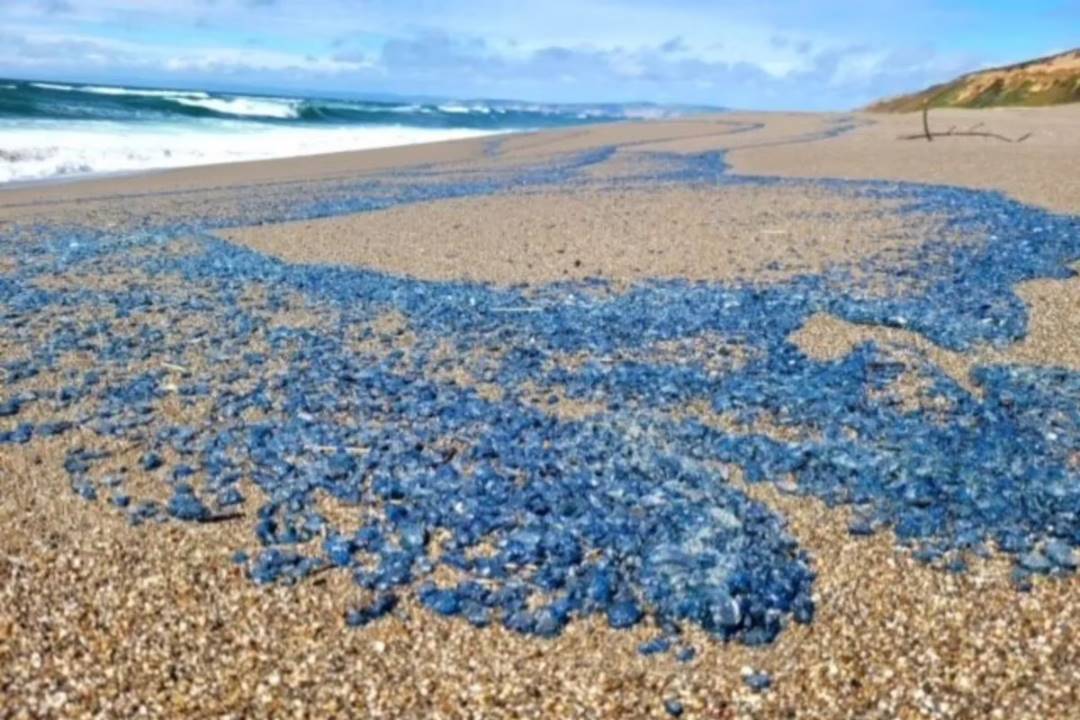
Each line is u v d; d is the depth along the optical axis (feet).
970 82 246.47
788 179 62.95
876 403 22.39
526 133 138.62
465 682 13.02
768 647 13.65
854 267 34.94
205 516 17.25
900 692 12.70
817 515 17.16
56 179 72.79
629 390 23.45
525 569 15.47
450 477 18.67
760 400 22.62
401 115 221.46
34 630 13.91
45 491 18.26
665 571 15.19
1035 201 49.01
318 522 17.03
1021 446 19.88
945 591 14.85
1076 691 12.62
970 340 26.43
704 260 36.81
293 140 123.65
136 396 23.24
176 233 45.50
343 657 13.50
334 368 25.21
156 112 145.48
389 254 39.27
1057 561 15.49
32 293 33.22
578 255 38.24
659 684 12.96
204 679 12.98
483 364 25.50
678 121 161.68
